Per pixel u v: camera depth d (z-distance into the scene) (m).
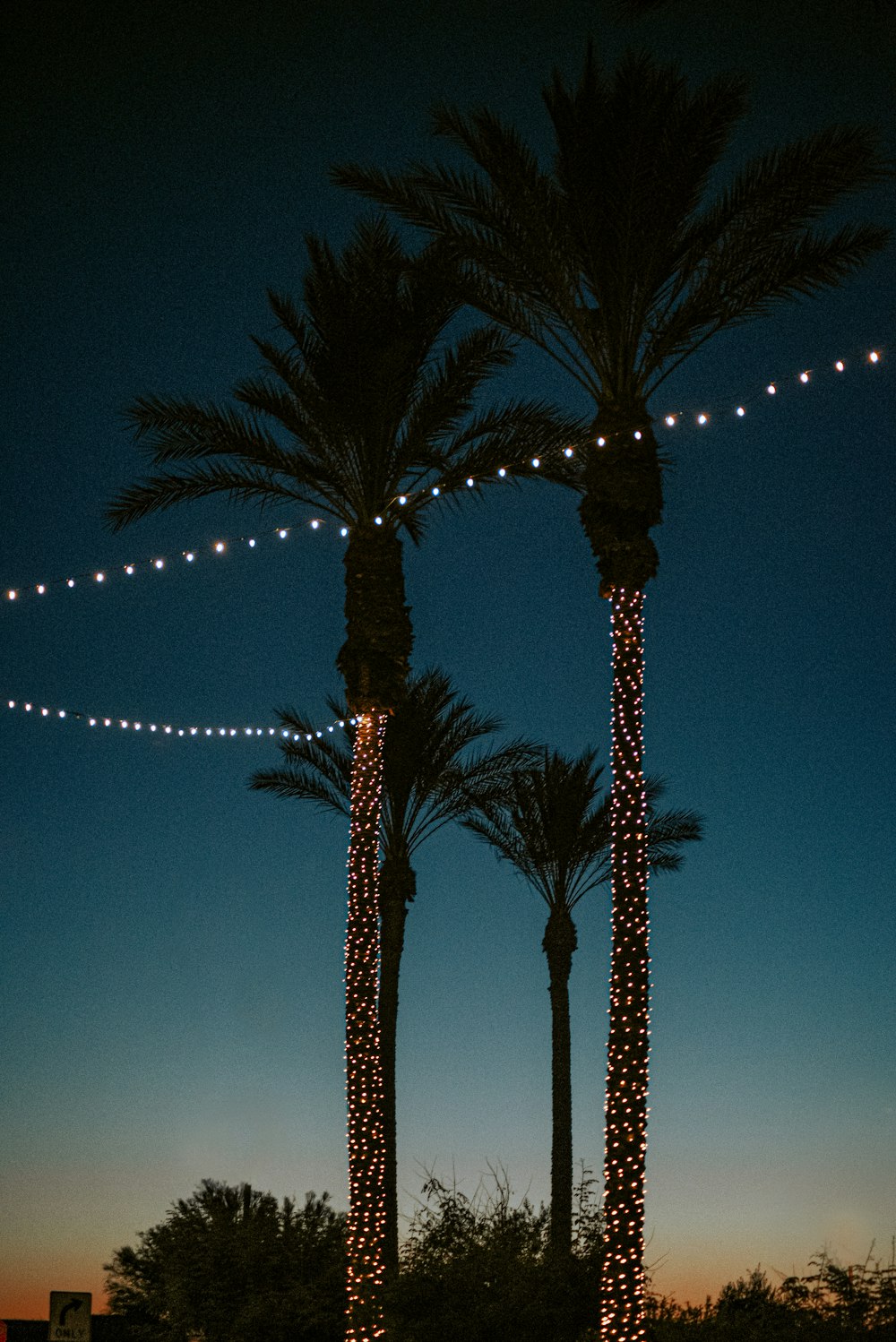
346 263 22.91
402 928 30.95
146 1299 25.56
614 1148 18.33
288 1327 24.25
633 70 20.17
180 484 23.83
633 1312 17.91
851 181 20.12
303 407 23.48
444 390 23.14
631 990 18.66
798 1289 21.50
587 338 20.44
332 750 31.31
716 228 20.48
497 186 20.67
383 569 22.97
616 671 19.44
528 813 33.12
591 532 19.88
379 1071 21.94
